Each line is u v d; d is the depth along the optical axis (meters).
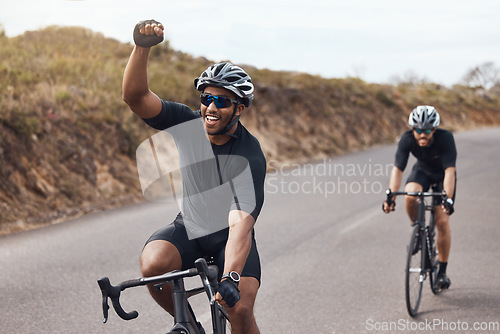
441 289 5.66
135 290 5.53
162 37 2.49
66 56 15.98
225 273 2.54
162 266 2.85
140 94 2.65
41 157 9.70
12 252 6.76
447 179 5.43
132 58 2.56
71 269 6.09
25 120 9.87
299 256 6.95
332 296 5.47
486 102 47.31
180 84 16.69
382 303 5.29
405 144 5.72
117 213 9.31
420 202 5.46
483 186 12.79
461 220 9.17
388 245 7.55
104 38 20.92
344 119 23.38
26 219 8.40
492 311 5.08
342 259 6.84
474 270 6.39
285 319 4.85
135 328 4.52
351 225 8.77
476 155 19.61
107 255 6.68
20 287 5.43
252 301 2.87
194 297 5.36
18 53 14.62
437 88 47.12
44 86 11.81
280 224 8.73
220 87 2.72
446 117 37.81
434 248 5.75
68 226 8.30
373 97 28.81
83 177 10.11
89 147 10.73
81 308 4.92
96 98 12.23
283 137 19.08
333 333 4.55
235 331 2.87
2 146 9.12
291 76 25.48
